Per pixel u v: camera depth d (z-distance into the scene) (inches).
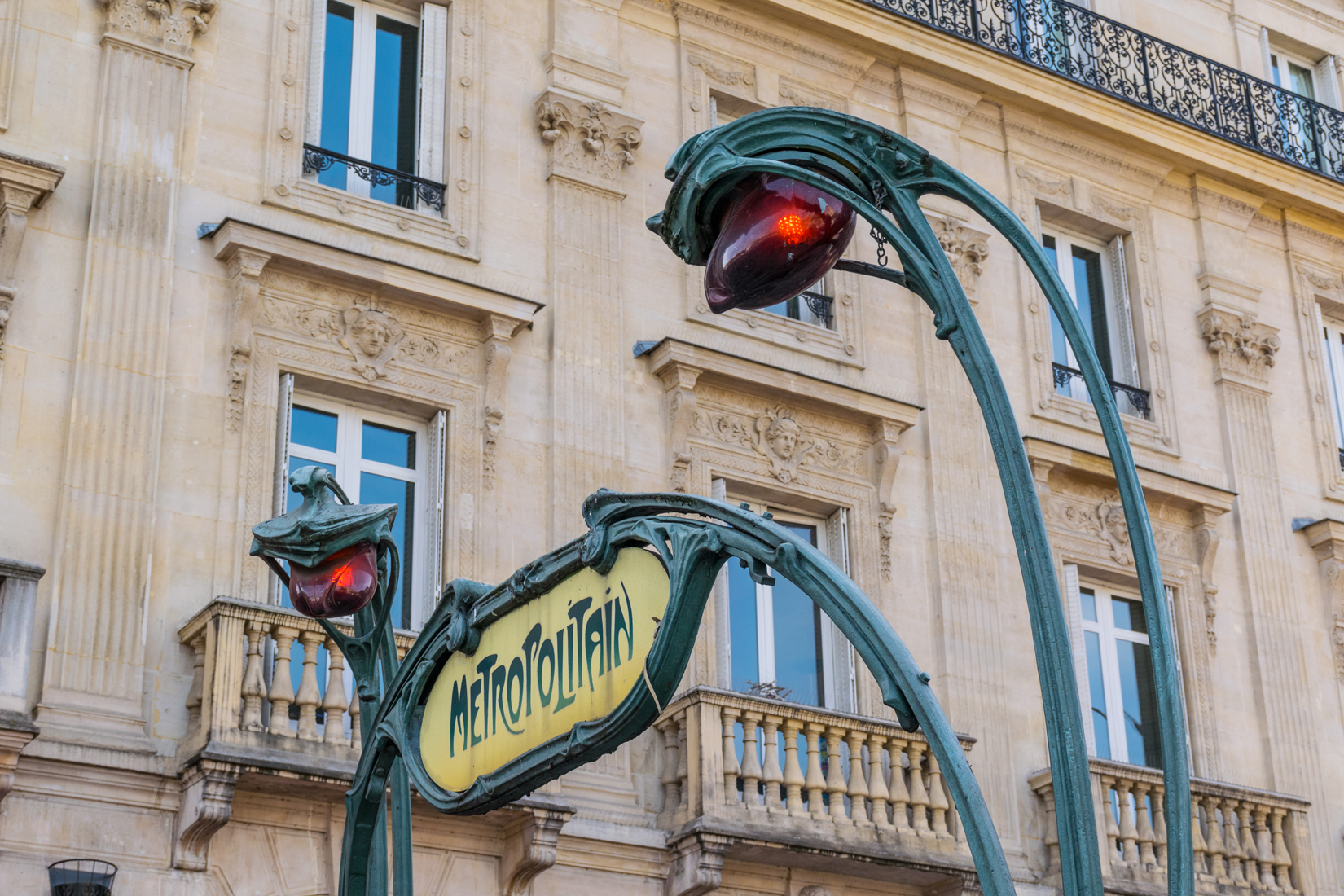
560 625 193.9
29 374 532.4
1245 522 789.9
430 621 219.5
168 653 526.3
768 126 176.2
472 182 644.7
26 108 561.9
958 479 710.5
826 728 608.4
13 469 520.1
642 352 649.6
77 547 518.9
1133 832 675.4
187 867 499.2
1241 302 836.6
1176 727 150.9
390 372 599.2
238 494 553.6
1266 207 873.5
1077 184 807.7
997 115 792.3
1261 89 872.9
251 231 573.9
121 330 548.4
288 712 524.1
